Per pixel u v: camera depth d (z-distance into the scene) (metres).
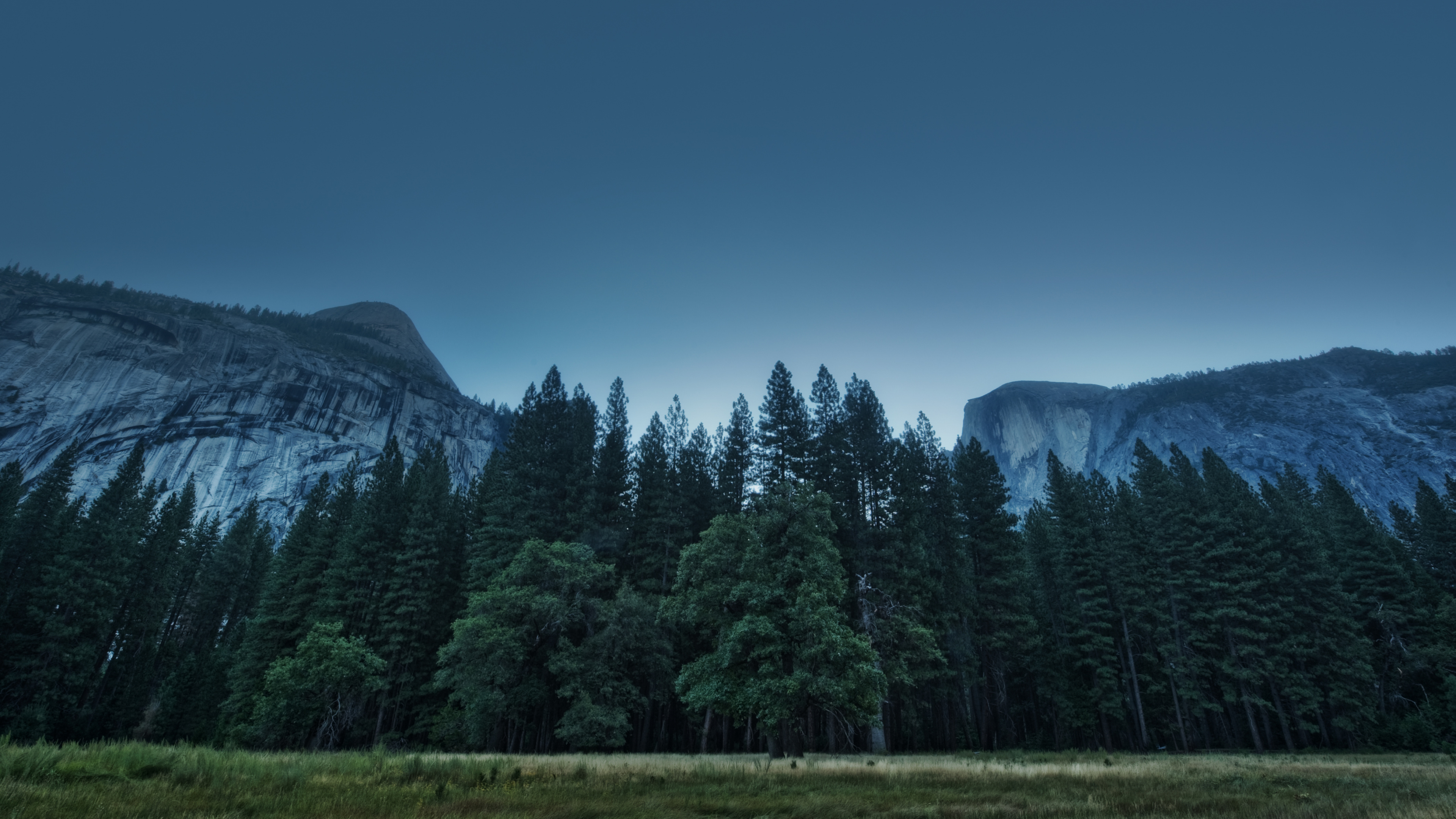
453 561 53.19
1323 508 63.53
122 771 10.81
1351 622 46.47
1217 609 47.25
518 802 10.73
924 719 44.81
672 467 52.75
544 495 50.75
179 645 74.06
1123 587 48.22
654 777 14.87
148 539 63.81
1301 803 11.48
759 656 26.11
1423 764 24.09
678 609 30.55
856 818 10.30
